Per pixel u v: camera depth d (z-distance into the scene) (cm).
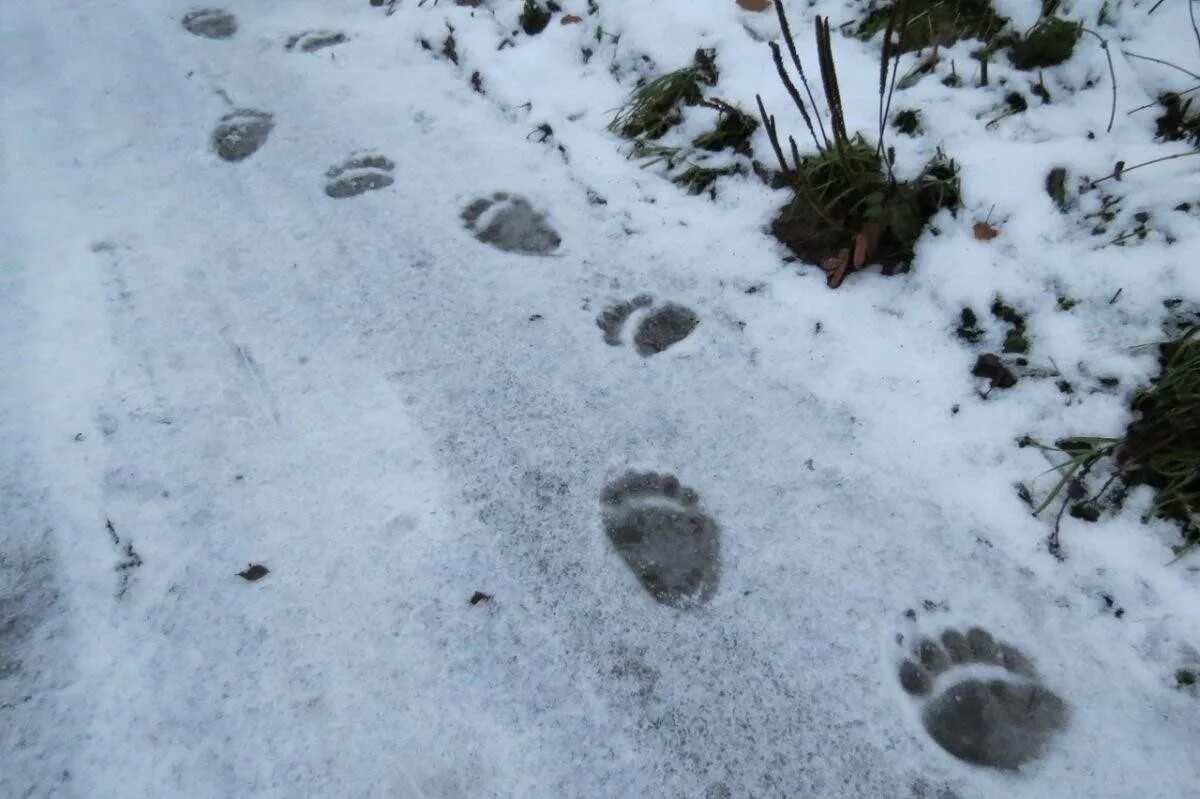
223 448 144
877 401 144
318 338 157
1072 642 124
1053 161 152
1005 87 163
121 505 138
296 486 140
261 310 160
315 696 124
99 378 151
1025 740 119
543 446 144
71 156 185
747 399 147
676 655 126
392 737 121
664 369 151
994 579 129
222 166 183
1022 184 152
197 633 128
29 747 121
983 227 151
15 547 135
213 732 121
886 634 126
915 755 119
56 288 162
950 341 146
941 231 153
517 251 167
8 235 170
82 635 128
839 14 180
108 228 172
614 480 140
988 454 137
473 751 120
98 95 199
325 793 118
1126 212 146
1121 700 120
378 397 150
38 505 138
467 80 198
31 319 158
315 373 152
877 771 118
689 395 148
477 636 127
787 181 165
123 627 129
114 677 125
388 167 181
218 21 218
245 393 150
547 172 178
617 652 126
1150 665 122
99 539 135
